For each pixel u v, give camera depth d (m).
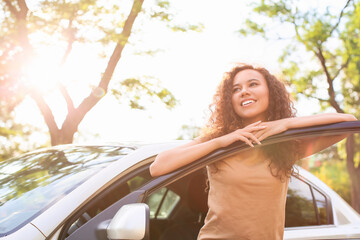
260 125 2.12
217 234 2.14
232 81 2.31
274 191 2.11
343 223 3.14
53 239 2.01
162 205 3.96
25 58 6.95
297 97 16.11
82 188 2.23
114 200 2.50
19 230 2.01
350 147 16.61
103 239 1.93
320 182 3.26
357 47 15.09
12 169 2.94
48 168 2.71
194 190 3.72
